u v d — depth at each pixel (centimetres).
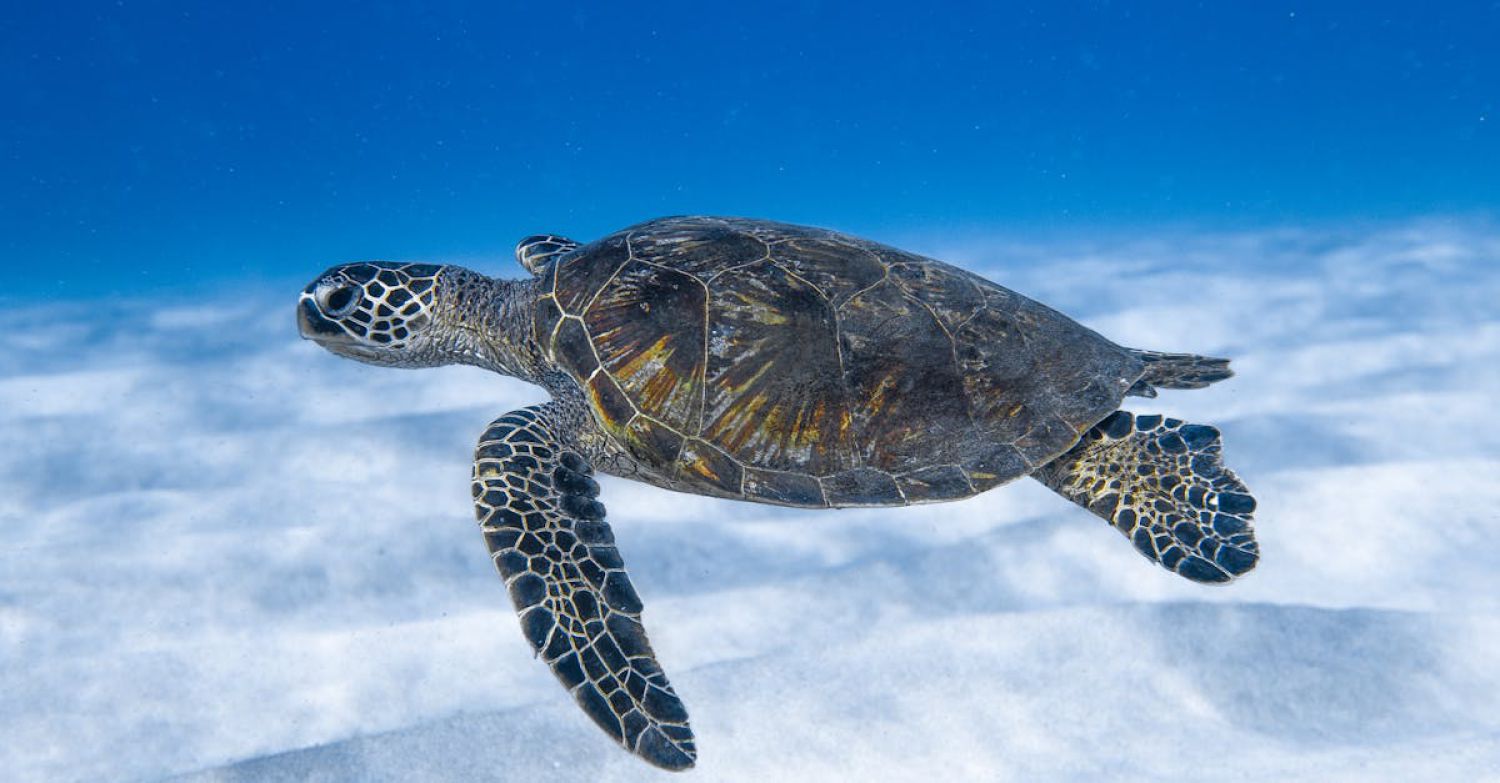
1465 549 177
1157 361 172
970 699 156
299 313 176
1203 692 156
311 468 219
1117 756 149
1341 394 235
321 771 151
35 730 158
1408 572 173
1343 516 187
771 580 177
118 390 283
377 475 214
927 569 178
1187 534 158
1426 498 190
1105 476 164
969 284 165
